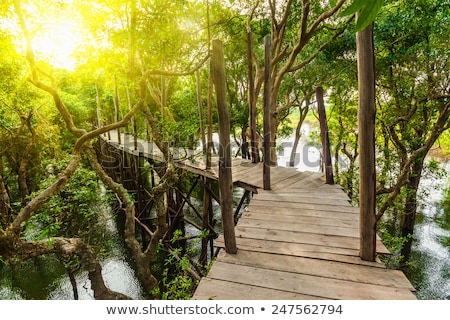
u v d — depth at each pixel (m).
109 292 4.65
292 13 8.73
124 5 4.39
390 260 7.07
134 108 4.21
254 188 5.50
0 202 5.19
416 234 9.36
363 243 2.73
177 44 5.16
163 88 7.93
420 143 7.27
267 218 3.87
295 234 3.36
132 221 5.33
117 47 4.61
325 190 5.18
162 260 8.61
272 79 9.05
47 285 7.60
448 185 13.16
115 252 9.16
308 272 2.58
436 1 6.35
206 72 13.35
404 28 7.03
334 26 8.44
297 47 7.36
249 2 8.70
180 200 9.43
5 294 7.28
